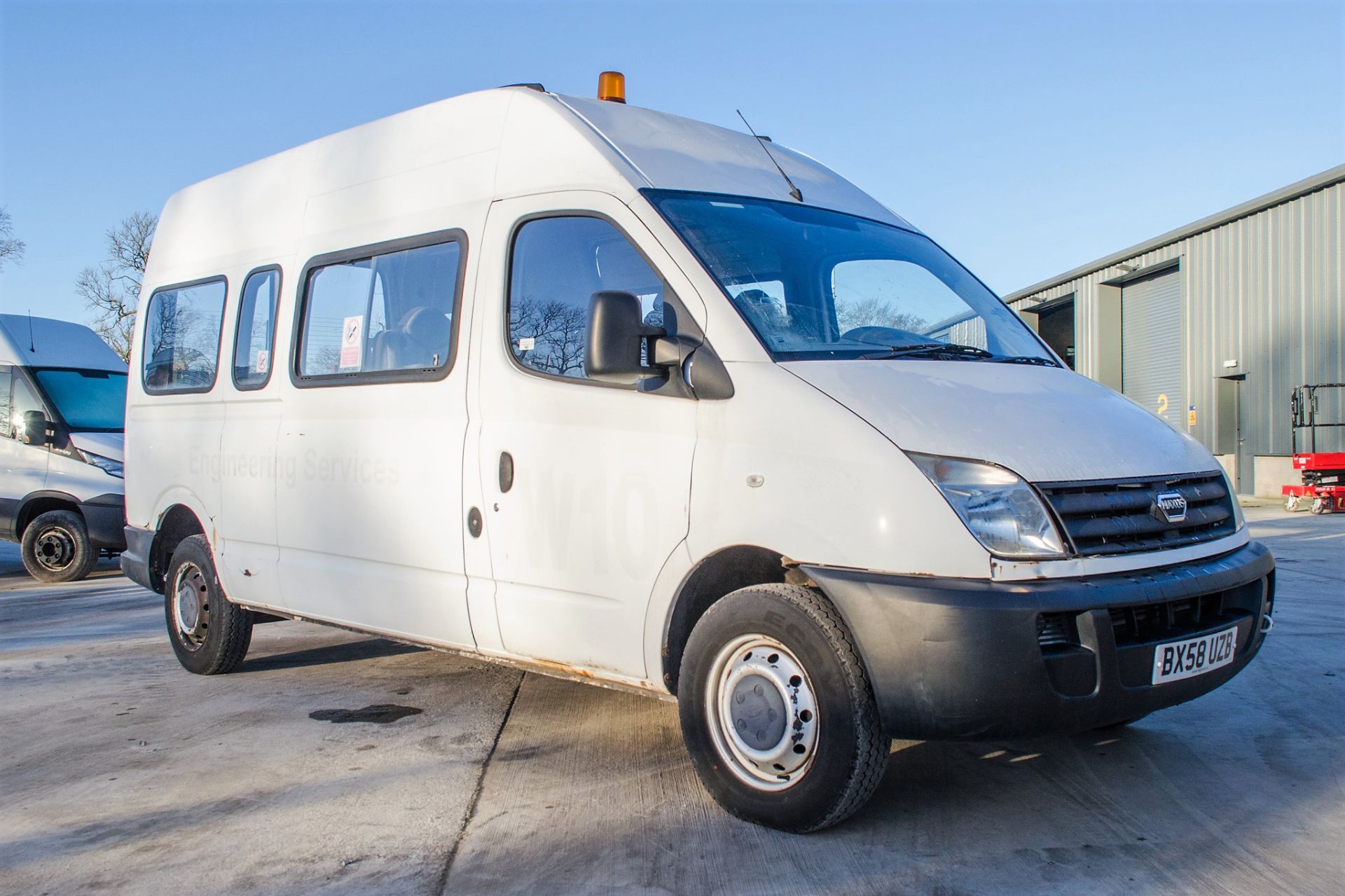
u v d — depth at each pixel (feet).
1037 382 13.47
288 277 18.99
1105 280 91.09
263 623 21.03
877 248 15.49
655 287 13.28
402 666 21.39
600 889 10.70
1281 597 26.96
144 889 10.94
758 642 12.00
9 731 17.02
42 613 30.12
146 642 24.88
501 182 15.48
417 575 15.97
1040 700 10.66
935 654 10.62
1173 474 12.45
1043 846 11.56
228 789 13.93
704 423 12.47
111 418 39.27
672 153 14.96
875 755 11.30
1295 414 64.23
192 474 20.79
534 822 12.50
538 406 14.26
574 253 14.28
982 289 16.61
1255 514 59.93
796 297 13.53
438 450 15.58
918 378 12.44
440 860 11.48
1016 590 10.69
